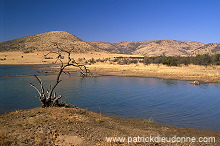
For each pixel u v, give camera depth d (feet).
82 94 58.59
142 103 47.60
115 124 29.68
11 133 22.13
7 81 89.56
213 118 35.53
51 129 24.25
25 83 82.69
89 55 417.08
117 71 139.03
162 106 44.78
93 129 25.57
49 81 90.27
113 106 44.37
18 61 275.39
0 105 44.70
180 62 179.42
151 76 111.45
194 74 108.68
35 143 19.81
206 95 58.59
